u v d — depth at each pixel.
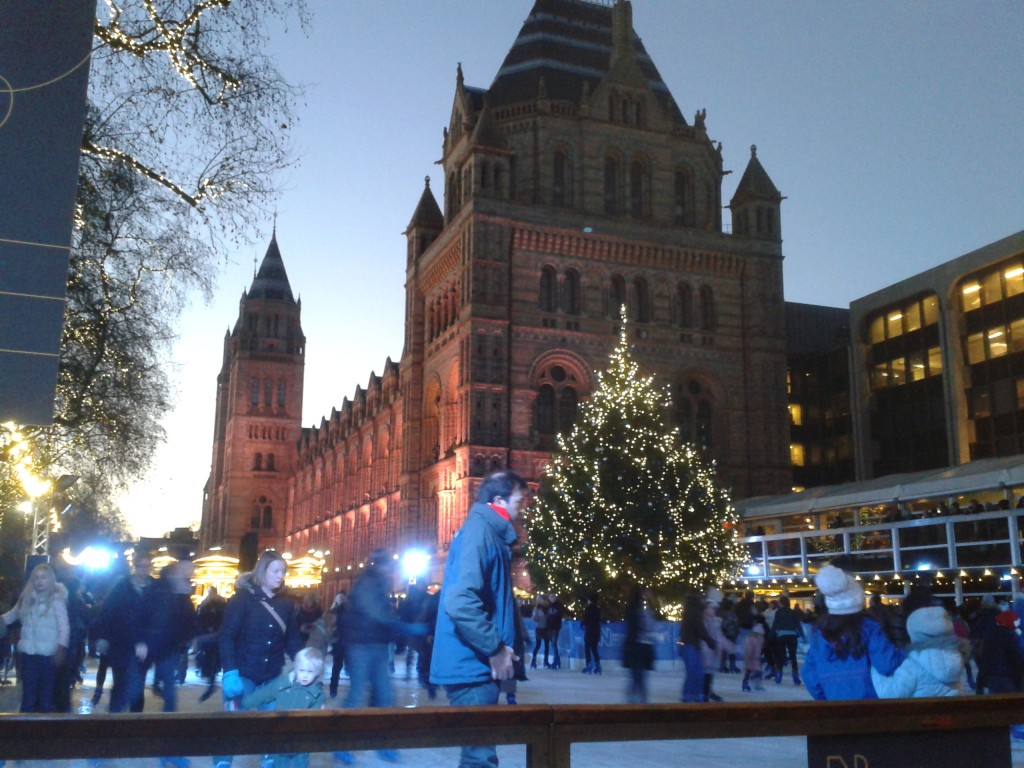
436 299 76.50
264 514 147.50
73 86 8.61
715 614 21.61
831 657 8.05
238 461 147.88
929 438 65.81
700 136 77.94
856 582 8.20
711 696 18.64
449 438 70.62
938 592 40.53
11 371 8.00
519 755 4.59
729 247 74.75
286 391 152.38
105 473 32.50
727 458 71.88
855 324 73.25
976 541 38.09
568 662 34.78
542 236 69.56
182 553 15.20
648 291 72.62
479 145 69.50
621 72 75.81
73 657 20.38
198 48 17.95
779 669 28.41
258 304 154.12
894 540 41.38
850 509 49.38
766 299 75.06
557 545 45.38
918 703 5.07
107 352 24.02
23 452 25.66
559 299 69.69
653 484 45.31
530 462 66.12
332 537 116.38
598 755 4.66
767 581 49.38
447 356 71.94
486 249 68.12
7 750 3.73
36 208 8.34
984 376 61.31
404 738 4.28
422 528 74.75
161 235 22.12
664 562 44.25
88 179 19.81
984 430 61.00
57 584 14.35
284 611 11.31
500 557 7.12
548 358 68.62
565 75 77.25
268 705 10.83
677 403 71.69
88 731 3.83
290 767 4.90
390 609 14.72
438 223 81.94
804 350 88.50
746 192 77.06
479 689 6.88
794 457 78.75
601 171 73.56
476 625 6.68
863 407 71.88
